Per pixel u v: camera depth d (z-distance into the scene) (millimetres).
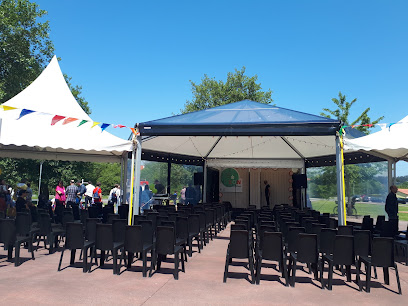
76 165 18766
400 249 7273
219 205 11320
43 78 9773
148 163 13023
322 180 18625
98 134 8352
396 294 4547
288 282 4879
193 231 7156
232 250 4934
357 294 4512
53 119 6441
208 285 4719
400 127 7387
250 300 4137
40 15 18047
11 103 8609
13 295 4105
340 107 21172
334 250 4691
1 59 16266
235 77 27562
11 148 10688
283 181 17328
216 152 15070
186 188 15789
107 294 4223
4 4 16797
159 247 5070
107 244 5246
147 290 4422
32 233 6348
